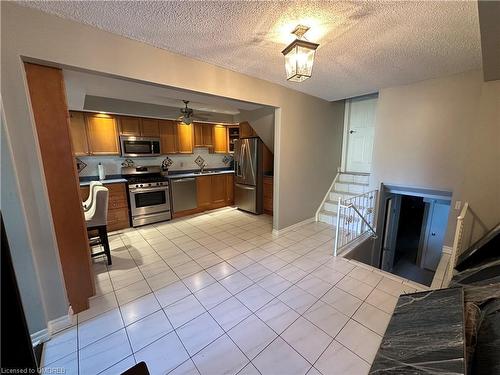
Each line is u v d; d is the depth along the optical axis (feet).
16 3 4.47
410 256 17.85
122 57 5.90
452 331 4.38
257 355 5.02
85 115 11.96
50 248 5.38
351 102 14.79
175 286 7.52
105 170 13.82
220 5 4.63
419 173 10.57
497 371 3.47
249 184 15.99
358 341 5.36
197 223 14.11
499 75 7.00
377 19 5.14
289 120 11.18
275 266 8.79
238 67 8.07
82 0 4.43
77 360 4.89
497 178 7.80
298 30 5.57
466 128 9.16
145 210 13.53
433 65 8.06
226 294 7.11
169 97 10.62
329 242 11.03
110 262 8.95
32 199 5.02
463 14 4.89
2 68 4.44
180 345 5.27
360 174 14.60
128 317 6.12
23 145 4.81
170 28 5.51
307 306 6.55
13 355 2.13
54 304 5.59
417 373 3.88
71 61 5.20
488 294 5.52
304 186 13.02
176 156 16.66
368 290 7.27
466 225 8.51
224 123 17.08
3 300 2.03
